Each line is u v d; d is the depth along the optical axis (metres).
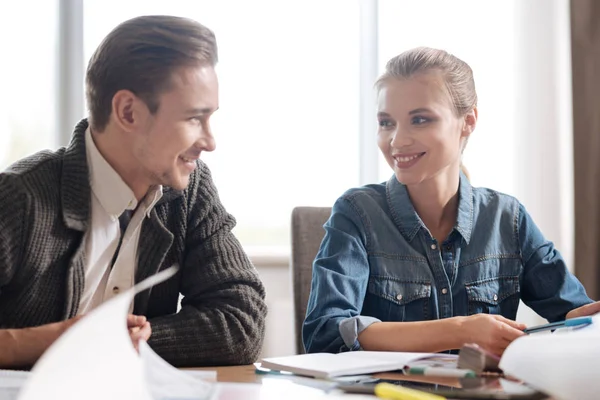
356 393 0.84
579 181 2.87
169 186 1.26
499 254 1.58
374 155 2.99
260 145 2.96
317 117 3.00
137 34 1.18
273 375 1.00
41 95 2.84
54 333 1.08
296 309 1.72
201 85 1.19
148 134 1.20
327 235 1.53
